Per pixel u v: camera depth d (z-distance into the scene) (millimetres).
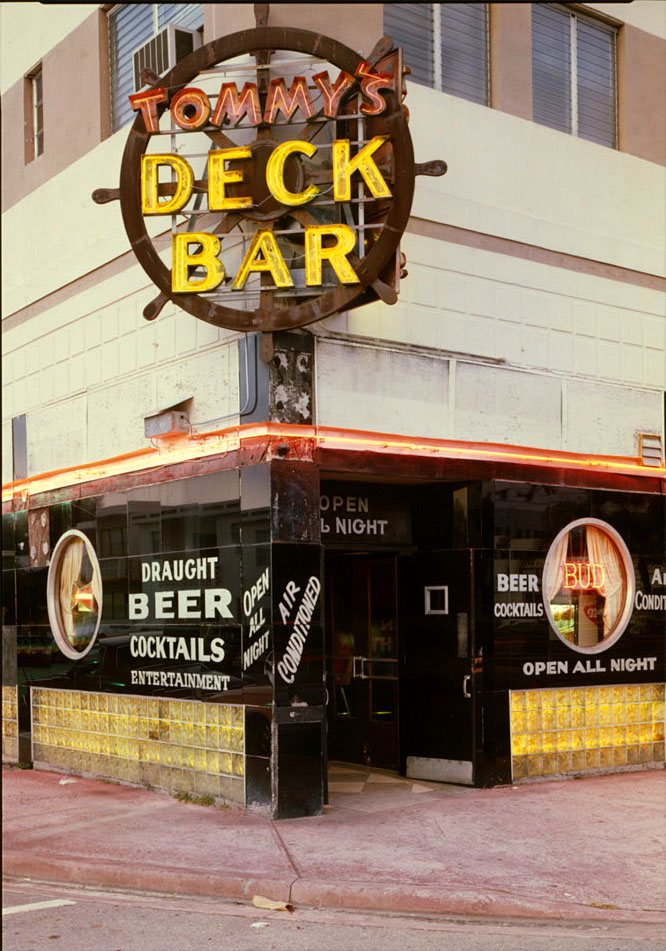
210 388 9383
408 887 6273
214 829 8016
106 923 5953
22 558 12281
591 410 10969
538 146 10867
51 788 10203
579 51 11688
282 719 8461
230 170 8680
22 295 12680
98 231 11258
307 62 8656
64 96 12211
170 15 10727
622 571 11070
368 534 10086
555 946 5457
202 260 8672
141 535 10219
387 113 8414
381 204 8578
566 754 10367
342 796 9414
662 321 11789
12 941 5602
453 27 10562
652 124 12102
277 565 8547
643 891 6285
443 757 10023
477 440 9977
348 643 11523
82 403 11383
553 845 7418
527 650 10164
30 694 11906
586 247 11094
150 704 9969
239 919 6035
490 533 9969
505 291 10391
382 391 9367
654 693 11156
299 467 8773
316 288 8570
